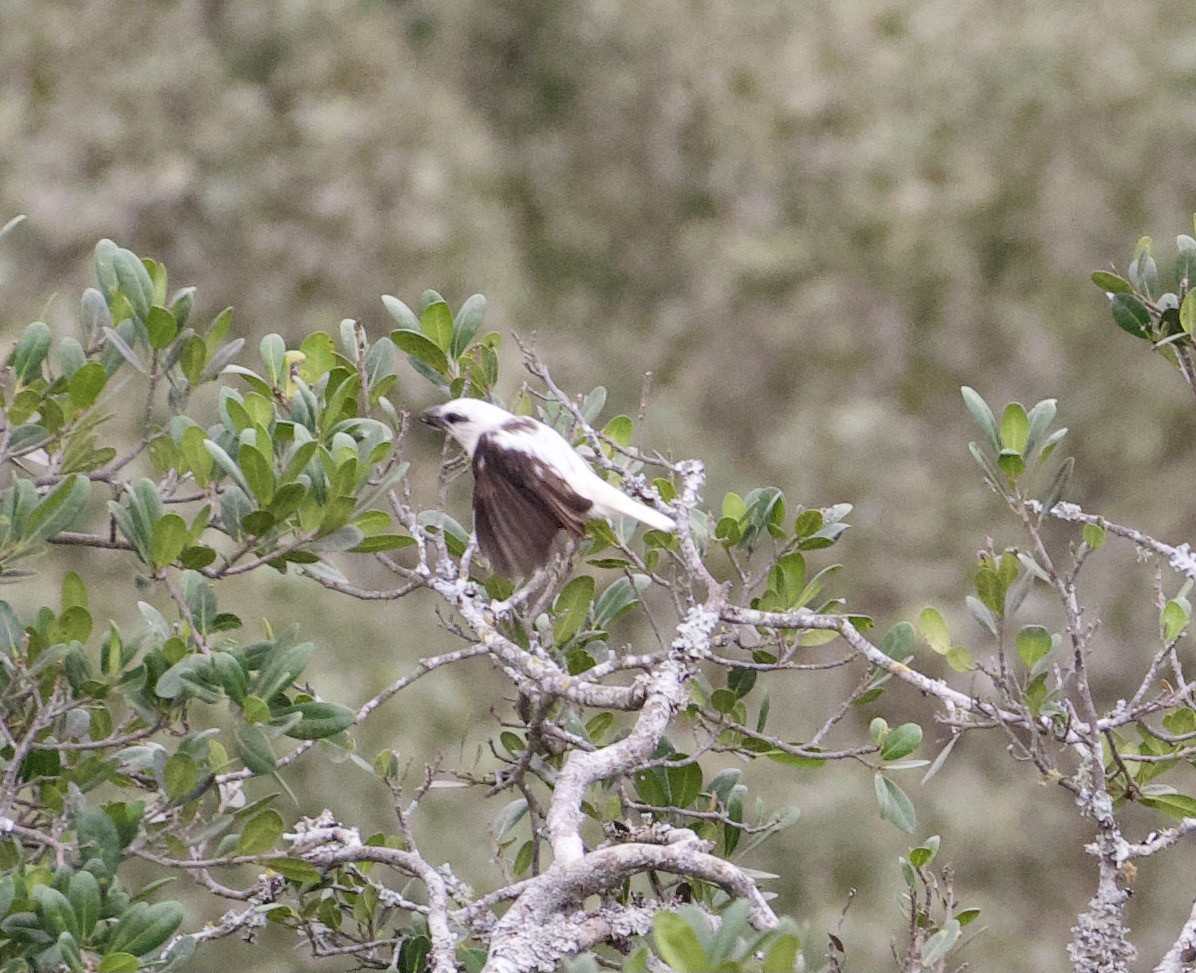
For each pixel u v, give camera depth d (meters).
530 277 18.88
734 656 9.74
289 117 16.83
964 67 19.67
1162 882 15.63
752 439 18.81
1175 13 19.80
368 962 5.72
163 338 5.85
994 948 14.77
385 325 16.44
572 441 6.60
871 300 19.16
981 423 5.75
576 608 6.05
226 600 12.66
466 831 12.12
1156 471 18.64
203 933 5.58
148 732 5.36
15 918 4.70
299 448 5.31
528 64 19.91
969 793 15.66
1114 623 17.44
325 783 11.59
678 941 3.24
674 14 20.00
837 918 14.02
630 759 4.91
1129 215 19.23
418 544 5.57
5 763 5.46
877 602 17.34
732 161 19.64
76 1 16.42
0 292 14.37
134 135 16.09
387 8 19.00
